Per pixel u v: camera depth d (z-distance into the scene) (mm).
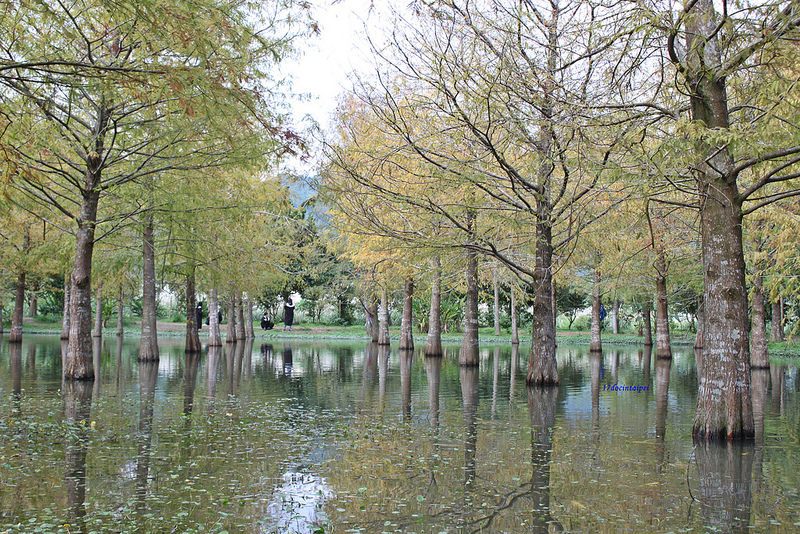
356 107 15742
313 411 11953
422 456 8234
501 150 12594
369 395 14469
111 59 10695
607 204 14492
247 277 27859
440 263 18922
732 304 9422
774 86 7281
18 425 9961
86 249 16344
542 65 11391
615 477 7285
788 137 7164
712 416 9375
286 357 27359
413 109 12672
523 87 11250
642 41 8617
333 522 5703
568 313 61062
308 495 6488
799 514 6016
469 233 14664
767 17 7828
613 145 9039
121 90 10133
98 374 18469
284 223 27422
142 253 23266
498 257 15352
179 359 25156
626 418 11398
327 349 34438
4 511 5871
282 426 10250
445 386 16453
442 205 14016
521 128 11602
